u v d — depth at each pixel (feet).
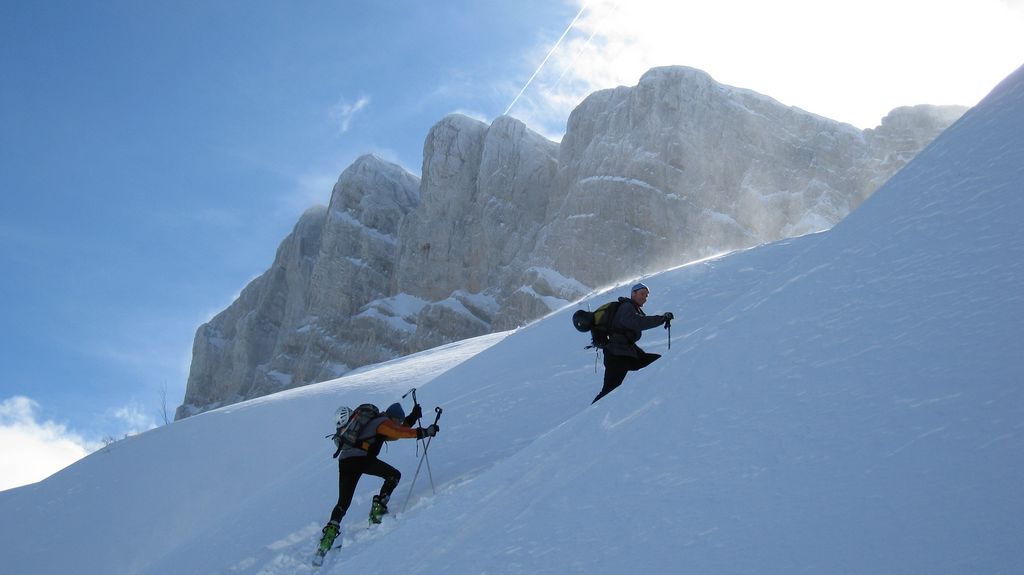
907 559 9.60
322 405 61.82
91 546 48.67
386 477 26.09
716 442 14.71
